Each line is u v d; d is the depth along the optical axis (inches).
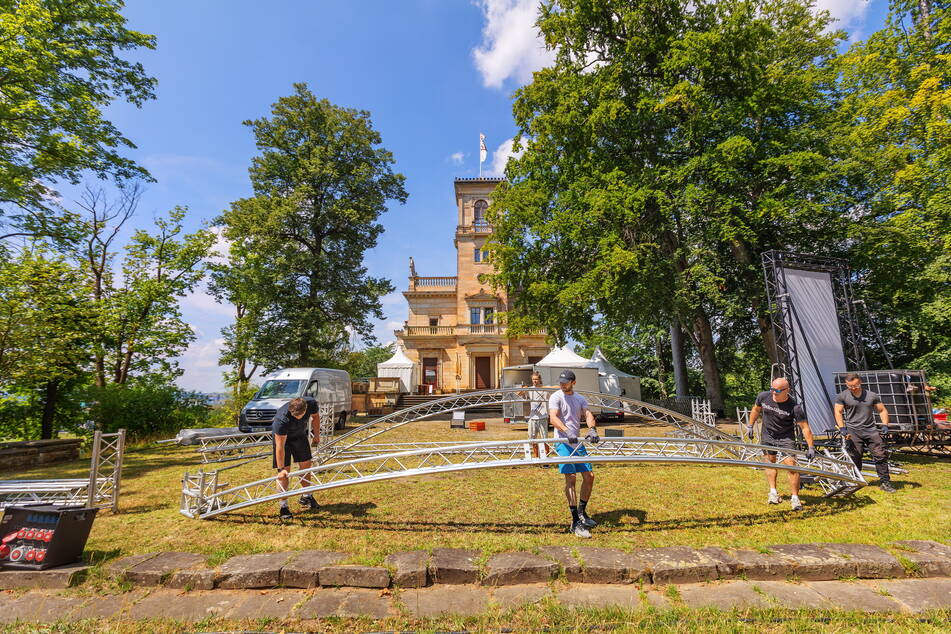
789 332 419.2
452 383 1405.0
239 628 125.6
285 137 985.5
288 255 909.8
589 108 727.1
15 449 387.5
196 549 178.1
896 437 361.1
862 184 641.6
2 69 482.6
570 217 706.2
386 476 195.2
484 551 169.3
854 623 124.0
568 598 140.0
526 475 313.0
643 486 277.9
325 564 156.4
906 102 580.7
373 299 1038.4
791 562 154.6
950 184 537.3
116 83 573.9
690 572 150.9
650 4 708.7
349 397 759.7
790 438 242.4
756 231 629.9
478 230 1473.9
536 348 1414.9
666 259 671.1
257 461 399.9
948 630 119.1
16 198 513.0
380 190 1067.9
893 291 609.3
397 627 125.0
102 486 235.9
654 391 1338.6
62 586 150.0
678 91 629.9
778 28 746.8
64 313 536.4
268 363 916.6
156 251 846.5
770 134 637.3
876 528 197.6
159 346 833.5
